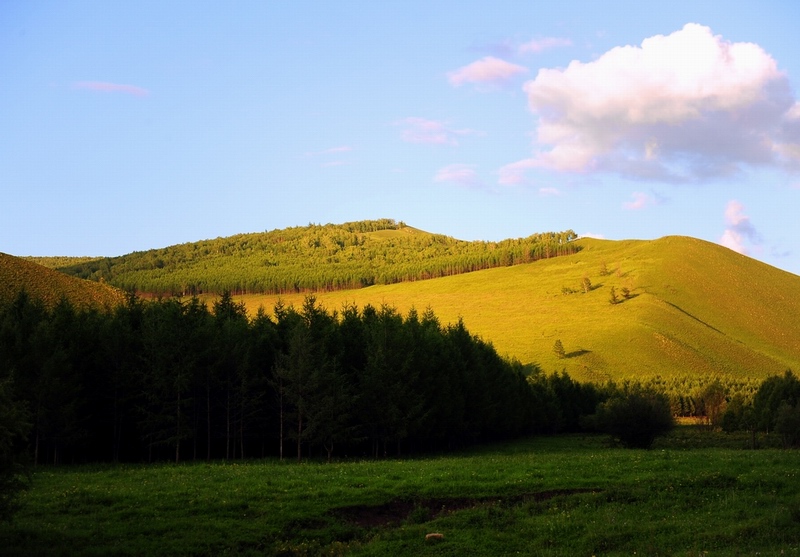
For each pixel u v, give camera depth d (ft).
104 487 105.19
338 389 190.08
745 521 87.45
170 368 180.55
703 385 495.82
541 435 393.29
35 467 154.40
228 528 84.48
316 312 233.14
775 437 302.45
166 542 78.64
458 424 246.47
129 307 222.07
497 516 92.58
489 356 333.21
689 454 152.46
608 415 260.62
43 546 75.15
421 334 254.27
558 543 81.97
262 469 130.00
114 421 183.11
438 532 85.46
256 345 209.26
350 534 87.76
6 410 69.72
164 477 117.70
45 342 171.01
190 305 220.84
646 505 97.81
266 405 207.51
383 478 113.50
